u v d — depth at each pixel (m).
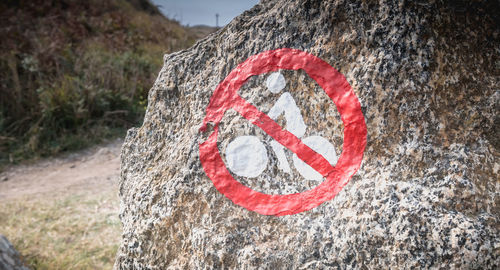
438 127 1.21
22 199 4.02
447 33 1.24
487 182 1.13
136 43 9.69
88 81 6.73
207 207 1.42
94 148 5.88
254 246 1.30
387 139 1.25
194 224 1.42
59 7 9.72
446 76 1.23
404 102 1.24
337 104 1.34
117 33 9.76
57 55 7.31
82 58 7.62
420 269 1.05
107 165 5.21
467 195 1.10
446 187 1.12
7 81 6.39
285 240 1.29
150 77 7.71
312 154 1.36
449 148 1.19
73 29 8.94
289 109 1.43
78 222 3.47
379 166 1.25
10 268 2.33
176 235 1.45
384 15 1.28
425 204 1.11
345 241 1.19
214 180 1.44
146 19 11.90
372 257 1.14
